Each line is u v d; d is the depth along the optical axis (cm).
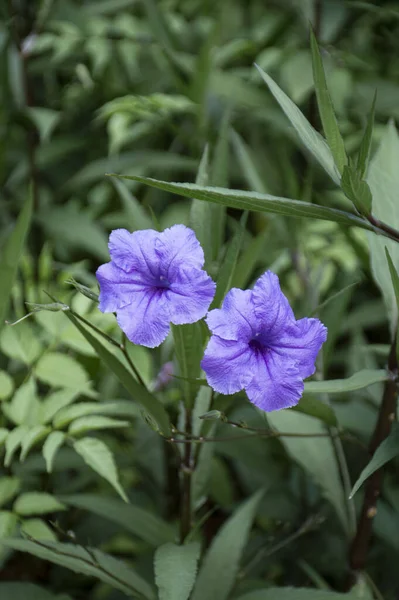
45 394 90
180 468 76
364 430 86
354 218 70
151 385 84
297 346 68
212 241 76
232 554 78
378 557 90
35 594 81
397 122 113
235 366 67
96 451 77
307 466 80
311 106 105
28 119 103
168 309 67
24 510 78
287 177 94
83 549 76
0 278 80
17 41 108
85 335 71
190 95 103
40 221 106
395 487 89
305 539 89
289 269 97
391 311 77
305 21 113
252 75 114
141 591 76
